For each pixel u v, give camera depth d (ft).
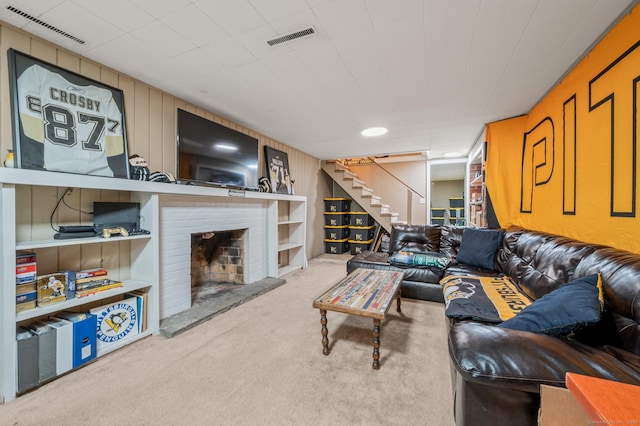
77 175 5.74
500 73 7.38
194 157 8.95
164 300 8.05
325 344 6.28
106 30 5.64
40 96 5.80
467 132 13.14
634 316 3.43
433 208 26.91
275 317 8.45
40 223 6.02
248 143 11.41
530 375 2.81
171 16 5.19
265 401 4.76
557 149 7.75
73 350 5.60
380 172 21.68
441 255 10.78
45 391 5.04
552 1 4.76
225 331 7.50
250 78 7.72
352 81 7.88
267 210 12.80
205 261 11.83
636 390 1.68
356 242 20.21
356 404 4.69
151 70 7.30
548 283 5.74
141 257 7.47
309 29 5.57
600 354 3.06
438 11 5.03
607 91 5.51
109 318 6.41
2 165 5.43
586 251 5.25
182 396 4.89
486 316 5.28
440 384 5.25
